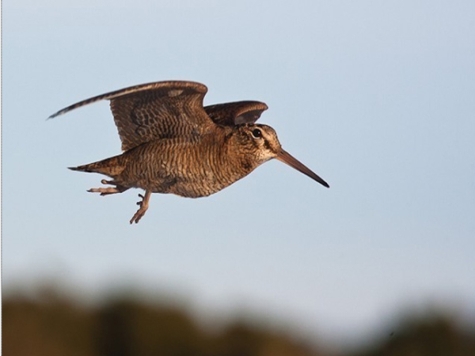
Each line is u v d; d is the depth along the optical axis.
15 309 22.08
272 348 22.64
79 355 22.30
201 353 22.73
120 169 18.22
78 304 22.59
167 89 17.59
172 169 18.12
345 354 23.17
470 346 23.12
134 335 22.66
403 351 23.02
